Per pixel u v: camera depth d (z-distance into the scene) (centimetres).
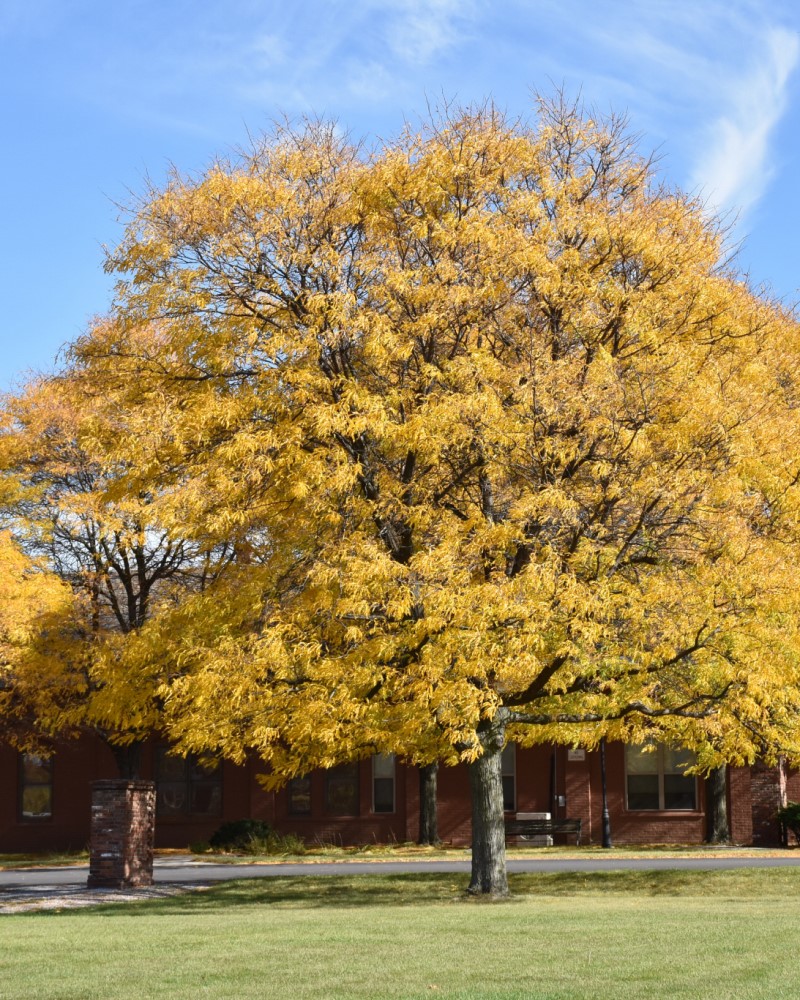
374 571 1614
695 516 1698
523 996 889
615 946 1194
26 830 3750
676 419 1712
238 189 1798
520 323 1852
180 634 1831
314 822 3778
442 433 1662
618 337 1838
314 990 950
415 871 2639
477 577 1734
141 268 1866
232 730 1758
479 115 1920
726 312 1900
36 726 3170
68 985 1000
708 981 944
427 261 1848
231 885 2309
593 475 1683
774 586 1630
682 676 1850
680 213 1905
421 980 991
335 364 1819
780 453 1736
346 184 1852
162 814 3778
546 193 1870
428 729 1856
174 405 1819
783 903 1816
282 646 1662
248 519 1789
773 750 1873
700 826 3712
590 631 1572
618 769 3753
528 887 2203
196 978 1031
